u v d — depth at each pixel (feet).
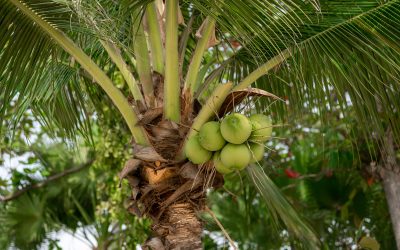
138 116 13.64
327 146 24.43
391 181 21.65
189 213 13.51
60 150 28.14
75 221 28.45
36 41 13.48
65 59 17.17
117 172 22.31
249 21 11.27
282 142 26.18
